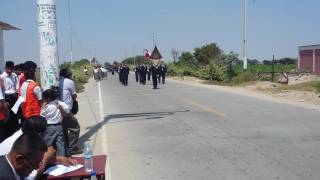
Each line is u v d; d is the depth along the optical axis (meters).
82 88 37.72
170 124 15.12
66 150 8.95
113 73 91.38
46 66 11.05
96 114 18.73
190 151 10.75
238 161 9.58
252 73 42.19
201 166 9.27
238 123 14.87
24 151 3.34
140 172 8.98
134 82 48.91
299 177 8.23
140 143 11.97
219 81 46.00
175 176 8.59
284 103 21.28
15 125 10.84
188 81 49.53
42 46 11.07
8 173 3.31
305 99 22.75
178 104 21.86
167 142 11.96
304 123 14.58
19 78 11.62
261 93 28.06
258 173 8.57
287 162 9.37
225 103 21.83
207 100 23.72
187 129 13.93
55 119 8.54
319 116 16.25
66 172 5.70
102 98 26.91
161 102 23.19
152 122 15.76
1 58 22.56
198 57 87.38
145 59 83.56
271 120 15.41
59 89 10.83
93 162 6.10
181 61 83.88
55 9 11.16
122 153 10.81
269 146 11.01
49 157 5.86
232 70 48.72
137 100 24.80
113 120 16.64
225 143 11.54
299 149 10.60
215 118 16.25
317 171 8.62
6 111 9.20
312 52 54.38
